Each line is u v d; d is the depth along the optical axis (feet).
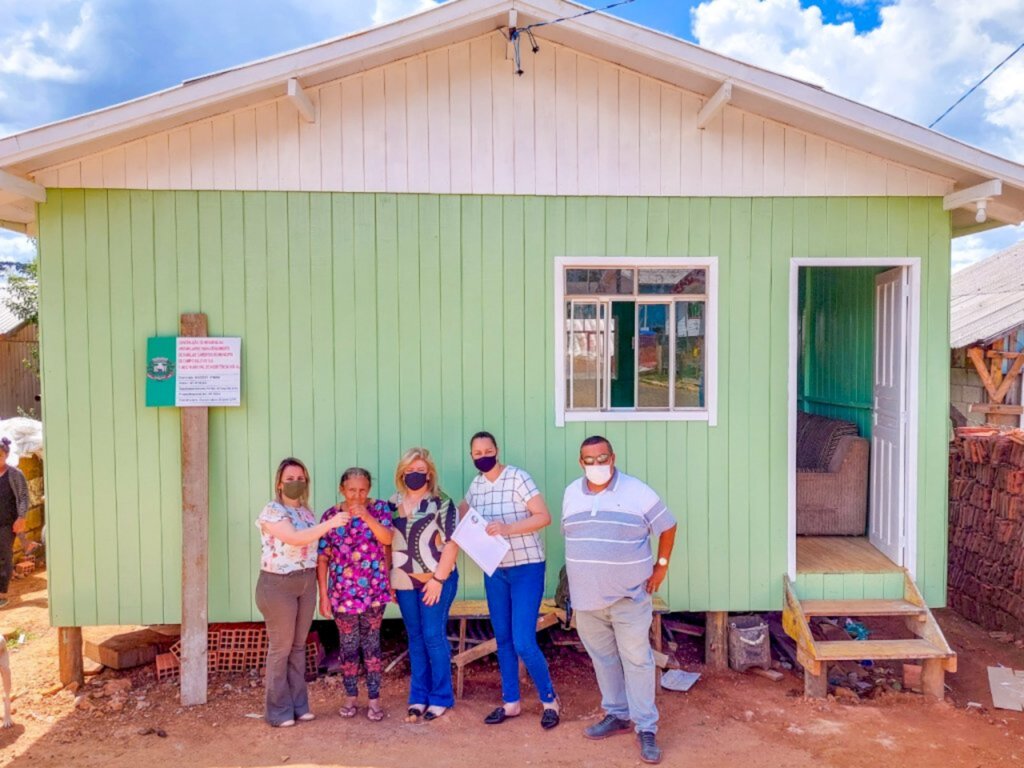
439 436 17.34
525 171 17.16
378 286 17.15
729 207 17.38
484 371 17.34
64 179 16.53
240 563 17.11
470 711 15.39
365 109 16.96
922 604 17.08
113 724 15.16
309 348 17.10
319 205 16.98
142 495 16.85
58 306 16.61
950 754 13.94
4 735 14.75
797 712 15.60
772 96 15.67
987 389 37.27
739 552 17.63
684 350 17.67
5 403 53.42
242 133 16.78
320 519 17.16
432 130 17.04
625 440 17.52
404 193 17.07
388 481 17.30
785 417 17.56
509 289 17.29
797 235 17.43
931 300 17.60
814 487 21.06
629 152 17.25
